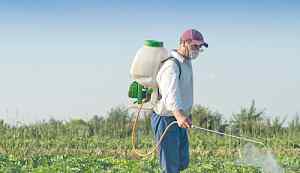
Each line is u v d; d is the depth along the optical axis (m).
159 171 24.31
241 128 40.00
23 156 29.75
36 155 30.28
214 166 26.31
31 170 24.67
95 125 41.88
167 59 15.40
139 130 41.75
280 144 36.47
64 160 27.55
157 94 15.76
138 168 24.91
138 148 35.72
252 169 24.73
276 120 40.50
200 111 41.97
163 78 15.11
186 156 16.27
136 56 15.77
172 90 14.94
